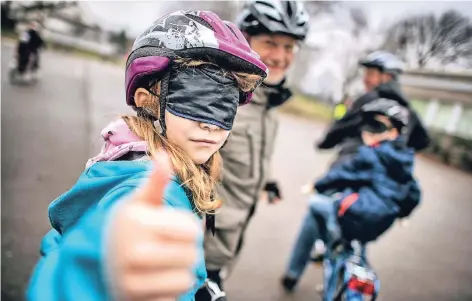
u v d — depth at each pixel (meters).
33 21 5.02
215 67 0.75
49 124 3.81
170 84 0.75
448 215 3.31
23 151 3.28
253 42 1.59
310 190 2.18
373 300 1.69
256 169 1.68
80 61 6.36
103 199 0.59
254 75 0.79
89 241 0.41
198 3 3.13
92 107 4.45
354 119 2.10
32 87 4.89
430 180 3.96
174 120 0.75
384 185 1.75
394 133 1.84
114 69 6.49
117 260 0.37
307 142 4.95
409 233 3.02
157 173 0.41
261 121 1.67
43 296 0.41
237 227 1.67
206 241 1.62
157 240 0.37
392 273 2.54
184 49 0.73
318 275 2.49
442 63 4.26
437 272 2.58
